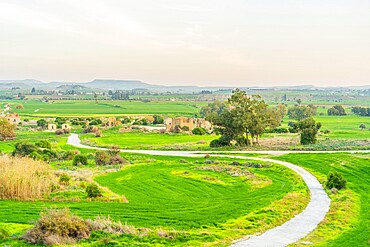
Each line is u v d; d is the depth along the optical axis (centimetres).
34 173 5031
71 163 9075
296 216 4159
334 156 7981
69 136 16338
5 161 5138
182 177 7225
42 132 17662
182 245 3014
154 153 10250
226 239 3253
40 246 2878
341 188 5650
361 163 7244
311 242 3247
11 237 3061
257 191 5678
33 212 3912
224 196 5691
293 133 15588
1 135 14288
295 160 8094
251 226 3647
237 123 10931
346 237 3416
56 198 4722
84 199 4822
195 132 15950
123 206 4425
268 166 7700
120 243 2945
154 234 3228
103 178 7281
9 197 4581
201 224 3684
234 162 8094
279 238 3353
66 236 3019
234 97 11244
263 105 11306
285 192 5369
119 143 13138
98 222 3316
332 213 4250
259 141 12462
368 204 4794
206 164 8300
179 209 4325
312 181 6253
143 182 6906
